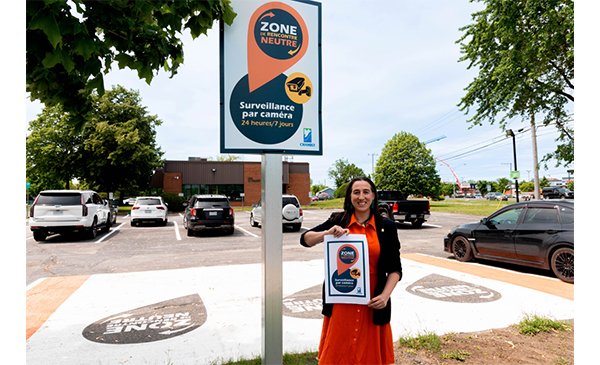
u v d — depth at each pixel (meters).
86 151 30.95
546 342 3.45
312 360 3.14
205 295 5.34
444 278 6.22
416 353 3.23
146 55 2.71
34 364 3.10
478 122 16.94
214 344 3.53
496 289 5.45
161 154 36.41
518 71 14.22
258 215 16.44
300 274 6.70
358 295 2.12
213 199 13.42
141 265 7.87
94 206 12.66
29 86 2.58
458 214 24.81
